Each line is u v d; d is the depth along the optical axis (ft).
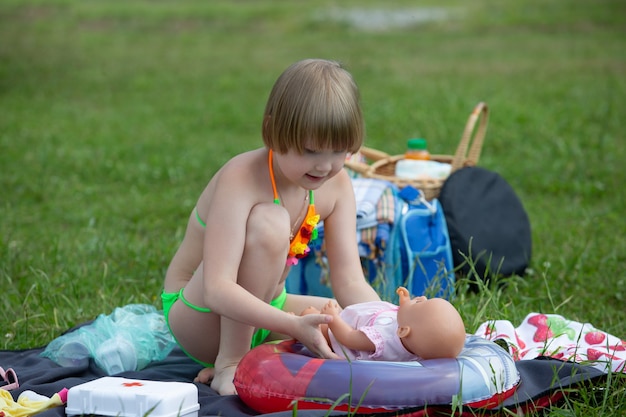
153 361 15.48
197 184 32.89
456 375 11.76
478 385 11.84
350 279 14.46
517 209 21.72
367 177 21.52
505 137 38.17
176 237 24.43
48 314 18.28
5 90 53.16
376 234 19.13
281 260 13.35
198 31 85.87
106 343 15.10
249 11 98.17
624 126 40.50
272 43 77.51
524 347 15.37
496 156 35.83
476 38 77.10
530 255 21.59
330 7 102.17
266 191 13.50
